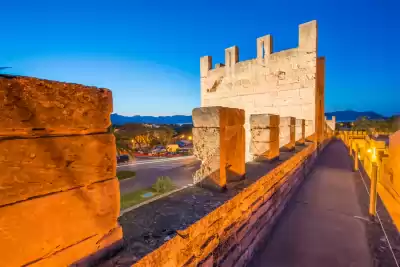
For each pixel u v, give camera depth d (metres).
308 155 9.40
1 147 1.12
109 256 1.66
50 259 1.34
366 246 3.90
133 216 2.32
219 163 3.12
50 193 1.34
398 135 6.91
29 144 1.24
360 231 4.43
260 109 12.81
